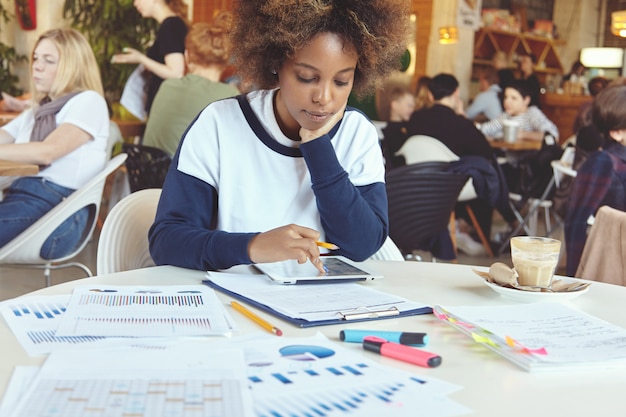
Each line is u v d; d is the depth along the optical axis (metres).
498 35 7.16
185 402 0.76
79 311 1.09
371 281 1.41
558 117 6.92
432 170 4.16
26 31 7.01
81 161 3.11
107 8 6.28
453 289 1.37
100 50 6.36
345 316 1.13
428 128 5.07
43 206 3.02
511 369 0.94
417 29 6.64
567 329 1.08
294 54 1.41
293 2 1.38
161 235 1.50
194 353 0.92
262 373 0.87
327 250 1.58
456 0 6.44
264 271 1.41
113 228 1.66
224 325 1.05
